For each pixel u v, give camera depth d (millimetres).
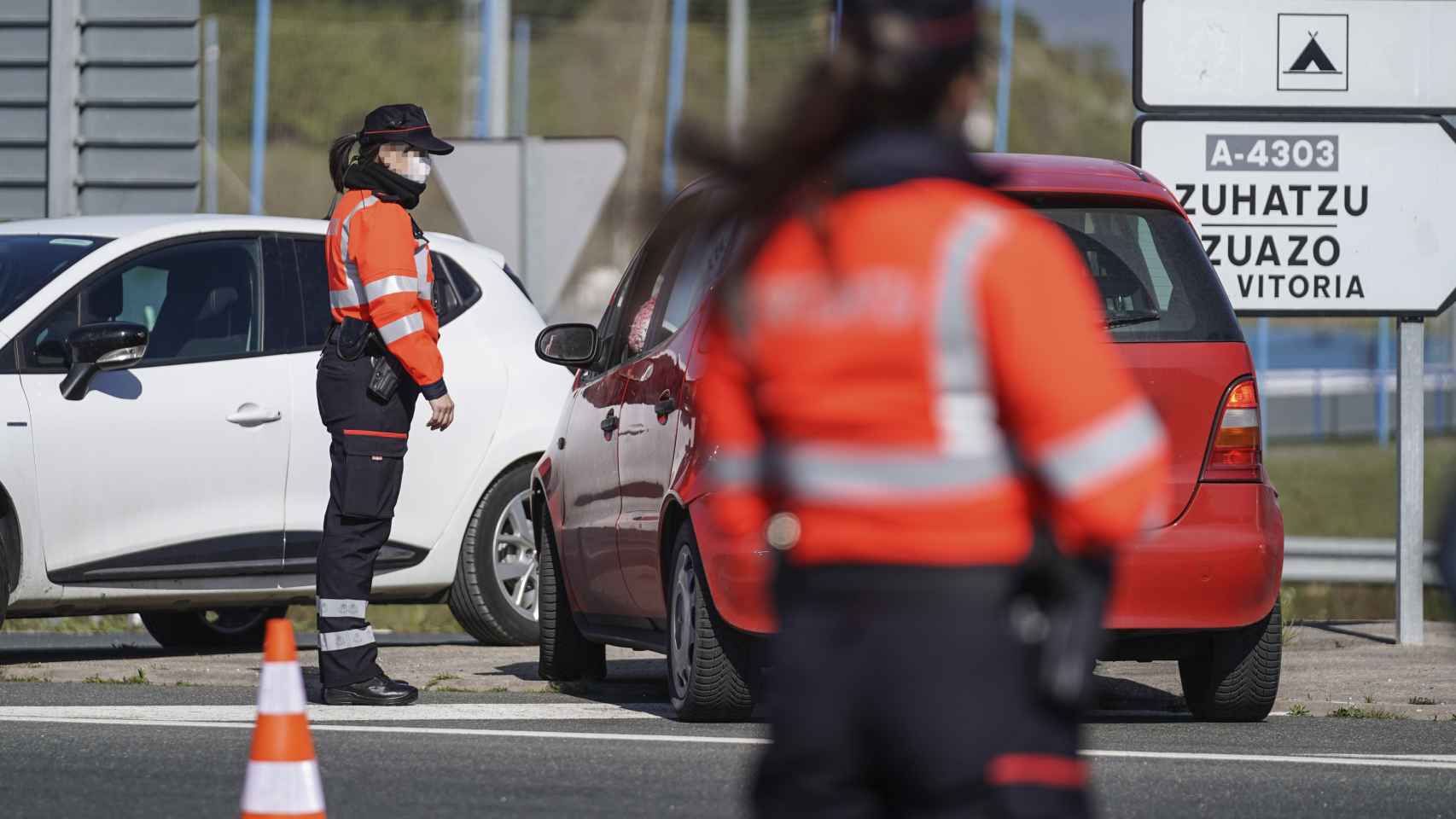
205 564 25953
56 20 40375
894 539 7188
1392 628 31688
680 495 19297
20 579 24641
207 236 26812
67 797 15516
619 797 15625
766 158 7422
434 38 163000
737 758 17562
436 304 28812
